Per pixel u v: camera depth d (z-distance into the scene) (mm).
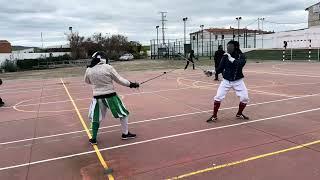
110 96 6582
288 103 10016
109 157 5980
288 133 6902
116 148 6438
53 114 9961
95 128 6691
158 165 5508
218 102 8055
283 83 14883
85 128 8055
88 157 6035
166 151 6129
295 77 17234
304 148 5996
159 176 5090
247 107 9609
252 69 23719
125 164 5617
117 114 6629
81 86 17422
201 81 17016
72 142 6969
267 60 36094
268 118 8219
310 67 23891
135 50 71438
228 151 5980
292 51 39594
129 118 8836
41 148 6695
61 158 6066
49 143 6996
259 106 9703
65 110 10523
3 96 14953
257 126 7512
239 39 62906
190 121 8227
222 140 6605
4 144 7102
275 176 4922
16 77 28344
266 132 7023
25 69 44312
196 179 4934
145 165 5535
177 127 7719
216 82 16312
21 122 9094
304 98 10766
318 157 5559
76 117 9352
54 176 5293
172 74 22031
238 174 5039
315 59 34438
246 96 8078
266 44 57688
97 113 6660
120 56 63062
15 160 6082
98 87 6578
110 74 6520
